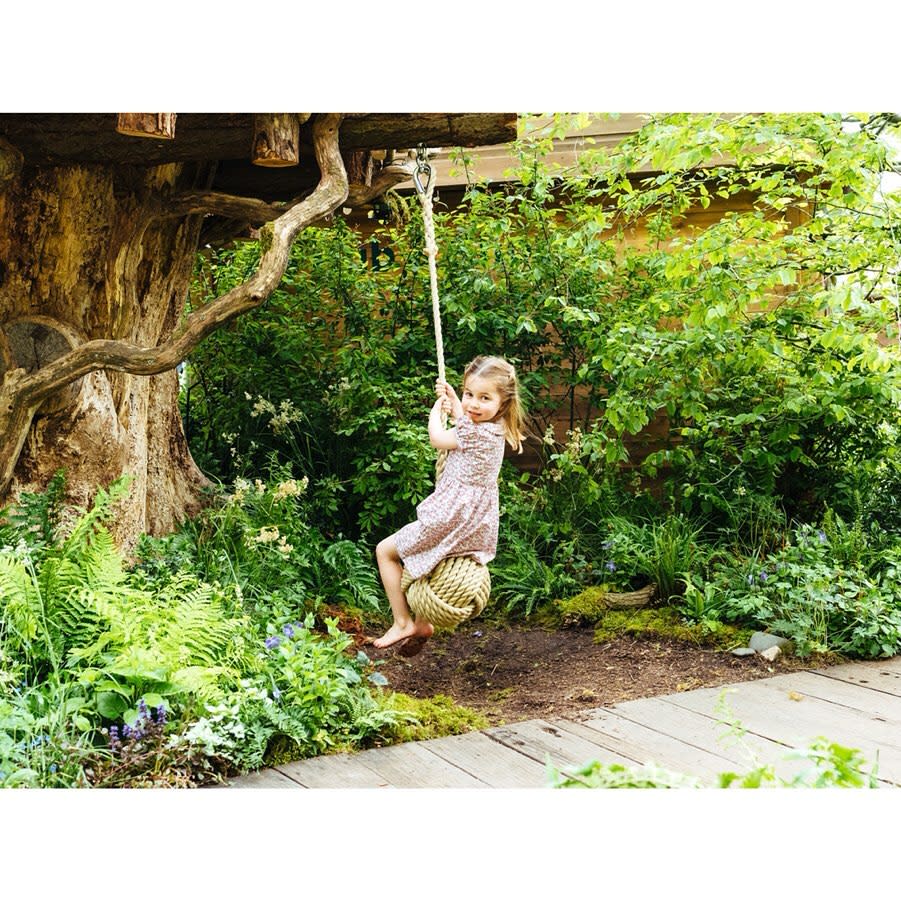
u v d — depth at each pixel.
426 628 4.57
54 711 3.59
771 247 6.80
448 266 8.01
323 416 7.70
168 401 6.40
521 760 3.88
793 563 6.20
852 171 5.91
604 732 4.26
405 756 3.94
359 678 4.39
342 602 6.30
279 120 4.56
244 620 4.66
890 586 5.93
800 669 5.30
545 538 7.14
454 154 8.18
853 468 7.56
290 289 8.34
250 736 3.83
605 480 7.48
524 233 8.16
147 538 5.48
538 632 6.31
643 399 6.88
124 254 5.34
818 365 6.83
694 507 7.46
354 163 5.69
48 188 5.07
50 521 4.93
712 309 6.18
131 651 3.81
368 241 8.46
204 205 5.37
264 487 6.52
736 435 7.54
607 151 8.36
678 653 5.63
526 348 8.05
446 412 4.72
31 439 5.07
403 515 7.32
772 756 3.92
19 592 4.02
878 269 6.97
